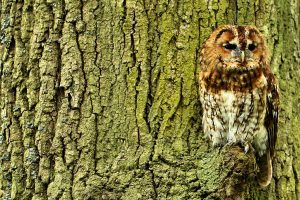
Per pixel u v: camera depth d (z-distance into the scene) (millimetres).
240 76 7117
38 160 6270
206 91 6695
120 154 6145
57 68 6398
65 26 6434
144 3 6473
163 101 6348
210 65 6898
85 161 6137
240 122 7215
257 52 7129
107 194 5953
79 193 6000
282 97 7223
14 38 6590
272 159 6984
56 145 6219
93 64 6359
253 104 7160
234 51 7008
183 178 5945
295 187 7031
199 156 6145
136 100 6301
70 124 6246
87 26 6410
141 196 5910
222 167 5773
